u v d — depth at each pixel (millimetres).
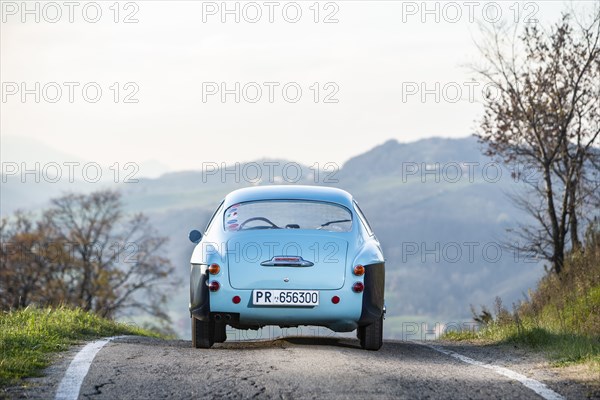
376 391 10523
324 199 16094
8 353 13070
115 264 84000
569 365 13352
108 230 85375
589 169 29953
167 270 84250
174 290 84500
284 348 15539
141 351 14430
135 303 83250
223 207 16172
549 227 30219
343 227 15555
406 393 10477
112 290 80938
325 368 12281
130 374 11719
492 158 30875
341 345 16578
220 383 11039
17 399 9953
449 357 15227
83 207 86312
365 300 14898
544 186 30484
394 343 17828
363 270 14914
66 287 81562
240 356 13828
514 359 14875
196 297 15016
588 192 29875
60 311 20375
